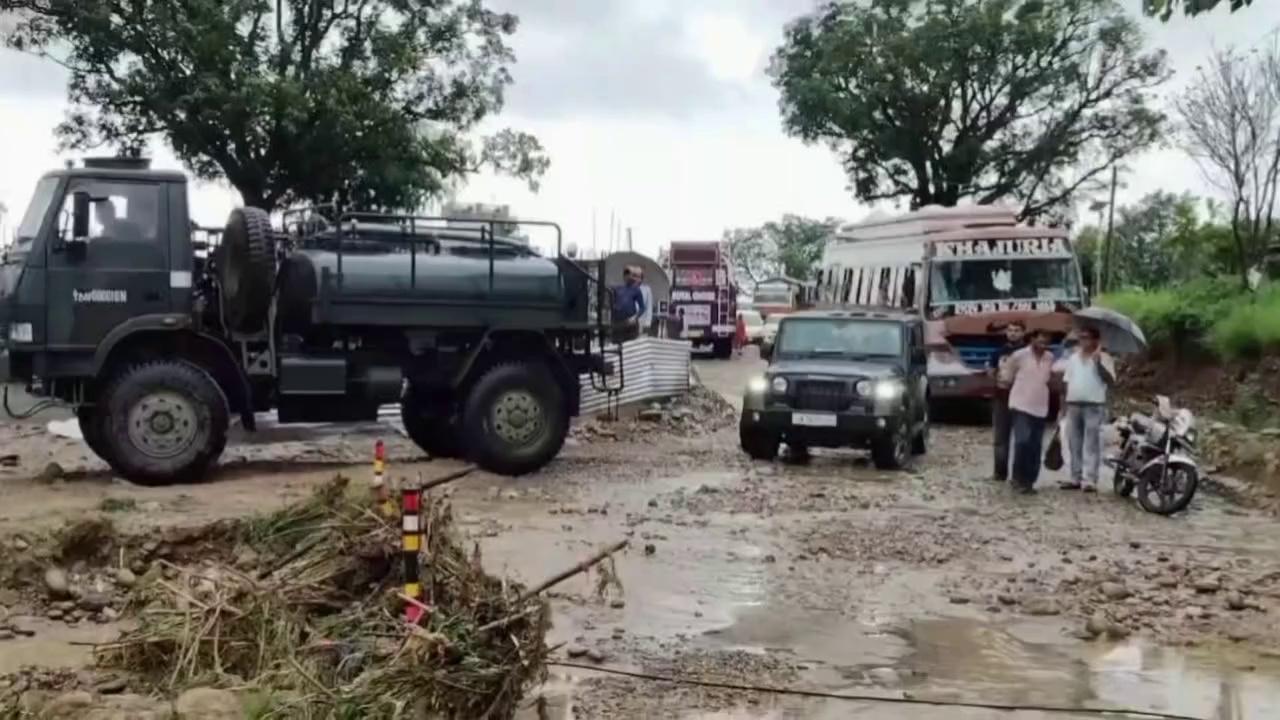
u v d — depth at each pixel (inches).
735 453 722.8
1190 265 1437.0
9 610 362.9
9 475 565.3
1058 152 1738.4
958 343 899.4
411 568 286.0
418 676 259.4
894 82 1722.4
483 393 602.9
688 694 301.7
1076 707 298.5
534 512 519.8
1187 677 323.0
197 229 562.3
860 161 1836.9
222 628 298.4
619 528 490.6
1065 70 1692.9
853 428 663.1
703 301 1753.2
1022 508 561.9
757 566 434.3
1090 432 617.3
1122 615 378.0
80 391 531.2
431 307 589.6
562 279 615.2
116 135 1162.6
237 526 406.3
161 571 366.3
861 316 727.1
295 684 266.7
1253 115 1082.1
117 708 268.8
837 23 1771.7
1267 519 550.6
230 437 721.6
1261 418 787.4
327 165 1186.0
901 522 517.3
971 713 292.4
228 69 1117.1
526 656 279.3
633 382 847.1
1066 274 917.8
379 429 752.3
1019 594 401.4
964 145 1732.3
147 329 535.5
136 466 526.3
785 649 340.8
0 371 525.7
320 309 568.1
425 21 1203.2
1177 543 492.7
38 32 1091.9
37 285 522.3
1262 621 377.7
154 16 1090.1
